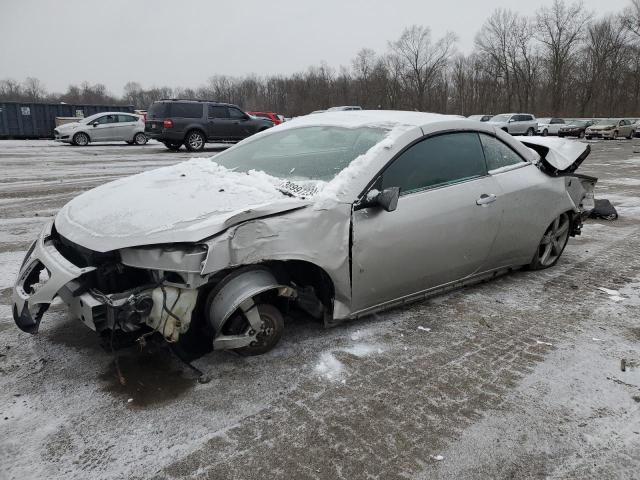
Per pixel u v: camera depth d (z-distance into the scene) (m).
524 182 4.21
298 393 2.74
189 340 3.01
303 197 3.04
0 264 4.89
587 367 3.07
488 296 4.16
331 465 2.22
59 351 3.16
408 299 3.65
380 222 3.21
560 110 65.56
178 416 2.54
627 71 63.16
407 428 2.48
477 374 2.97
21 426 2.44
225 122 19.20
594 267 5.02
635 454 2.33
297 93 77.31
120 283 2.78
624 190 10.19
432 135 3.62
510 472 2.21
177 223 2.69
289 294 3.00
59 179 10.94
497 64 69.62
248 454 2.28
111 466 2.20
